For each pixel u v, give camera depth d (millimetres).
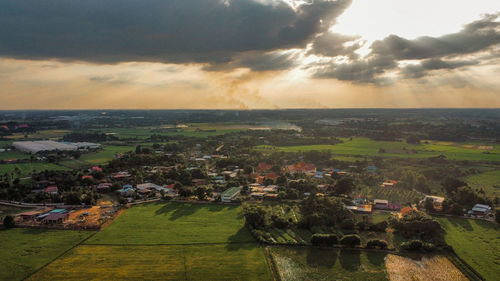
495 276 113812
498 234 147375
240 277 111562
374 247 135000
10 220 150125
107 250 128750
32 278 108688
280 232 148000
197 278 110312
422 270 119062
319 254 129375
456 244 137250
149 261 120688
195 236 142500
